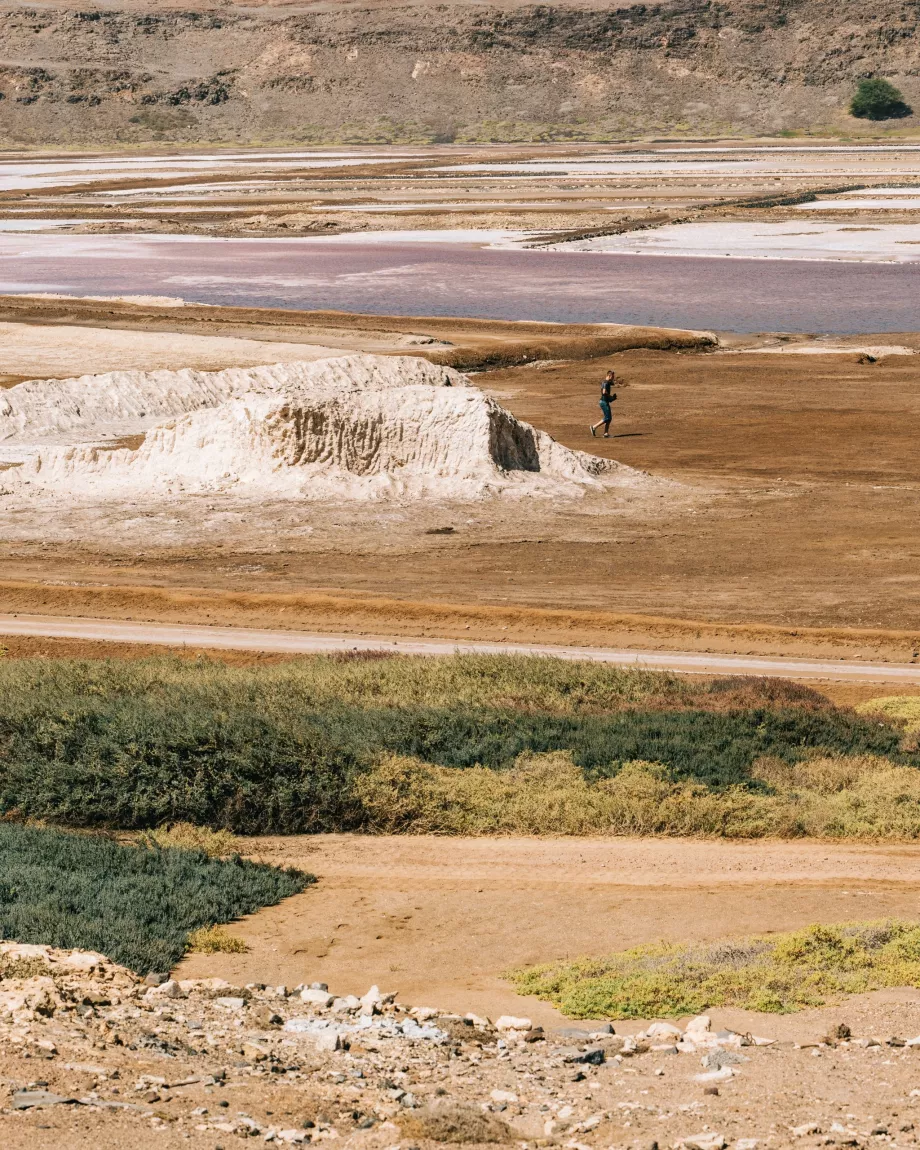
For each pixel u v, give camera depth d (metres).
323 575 66.56
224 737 40.41
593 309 161.25
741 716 45.75
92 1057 17.67
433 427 84.12
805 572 65.94
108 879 30.05
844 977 23.77
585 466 85.75
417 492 80.81
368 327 145.50
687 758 42.12
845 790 39.97
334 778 38.72
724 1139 15.66
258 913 29.31
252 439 84.44
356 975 25.31
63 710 43.00
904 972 23.86
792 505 78.94
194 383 111.25
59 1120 14.60
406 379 106.12
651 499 80.94
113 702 44.97
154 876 30.50
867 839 36.47
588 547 71.19
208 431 86.00
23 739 41.41
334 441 84.00
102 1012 20.67
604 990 23.48
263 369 113.44
